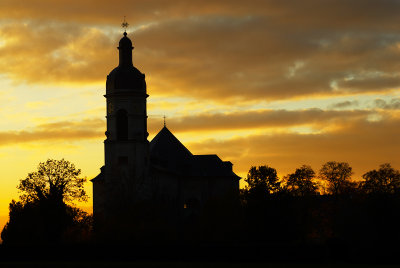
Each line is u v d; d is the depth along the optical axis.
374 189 195.50
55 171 183.62
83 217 183.75
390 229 158.75
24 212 182.25
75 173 184.75
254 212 164.00
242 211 177.62
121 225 170.75
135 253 149.25
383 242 149.75
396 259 140.12
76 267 137.38
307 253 142.38
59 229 179.50
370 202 165.62
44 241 178.38
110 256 150.38
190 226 194.25
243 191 176.12
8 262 149.25
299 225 171.62
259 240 161.38
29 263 146.50
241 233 167.75
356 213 162.50
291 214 166.62
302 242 158.25
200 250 146.12
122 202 186.62
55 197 180.00
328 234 192.62
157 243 153.25
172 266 136.75
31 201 182.12
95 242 157.88
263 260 143.00
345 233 158.88
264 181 171.75
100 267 136.62
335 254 142.75
